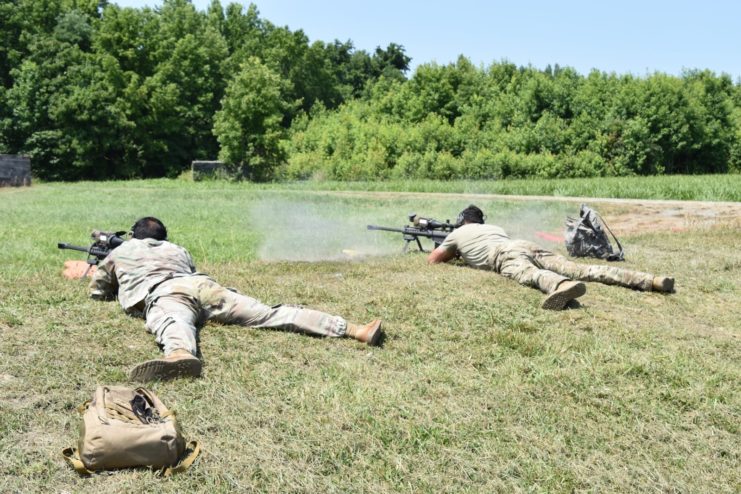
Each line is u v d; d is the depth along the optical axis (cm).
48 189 2811
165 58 5159
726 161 5016
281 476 334
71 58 4397
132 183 3556
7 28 4734
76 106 4209
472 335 556
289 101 6569
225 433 374
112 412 344
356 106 5875
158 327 484
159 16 5856
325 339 528
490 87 5319
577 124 4334
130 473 331
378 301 641
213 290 541
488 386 453
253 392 425
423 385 447
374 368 477
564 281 649
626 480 346
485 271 771
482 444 375
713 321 627
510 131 4462
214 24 7044
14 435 360
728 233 1145
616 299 683
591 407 426
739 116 5369
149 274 549
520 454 366
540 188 2461
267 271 780
